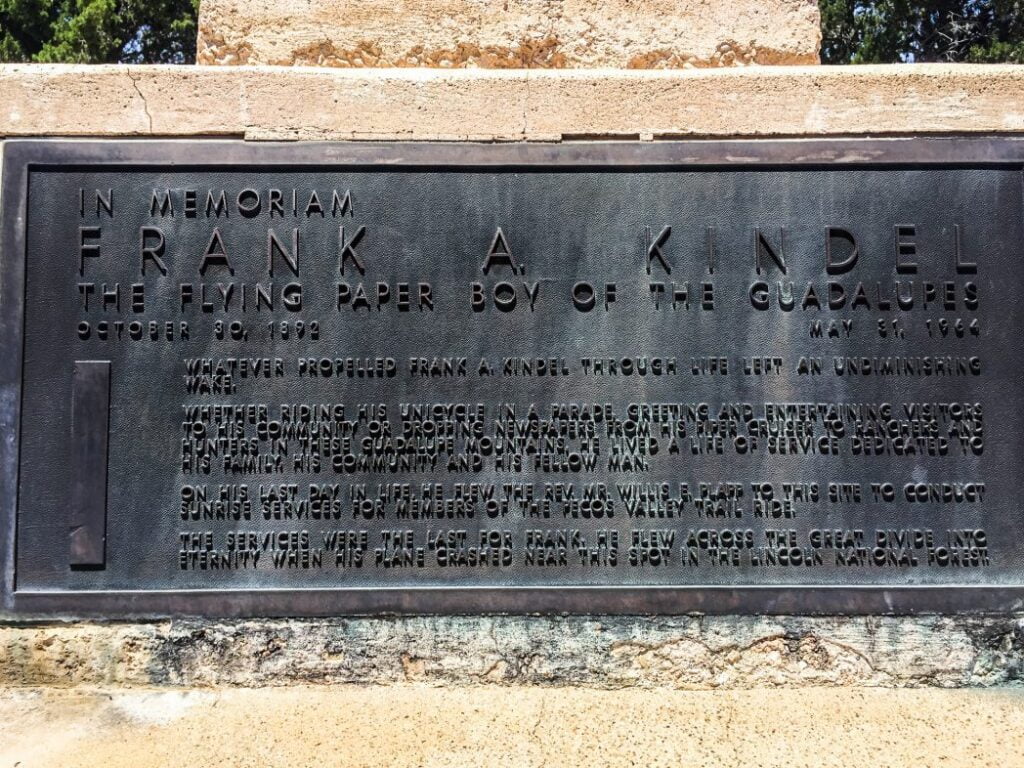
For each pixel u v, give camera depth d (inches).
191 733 153.7
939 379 177.9
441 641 170.2
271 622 170.6
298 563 172.6
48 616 169.9
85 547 171.8
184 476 174.4
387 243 180.2
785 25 199.2
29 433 174.6
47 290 177.6
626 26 199.0
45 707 162.6
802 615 170.9
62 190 179.9
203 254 179.2
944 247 181.2
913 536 173.9
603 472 175.2
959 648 170.1
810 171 182.5
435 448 175.5
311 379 177.0
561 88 184.5
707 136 183.9
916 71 185.8
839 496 174.7
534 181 181.9
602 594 170.9
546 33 198.5
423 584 172.1
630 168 181.9
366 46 197.9
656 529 173.8
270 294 178.7
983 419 177.2
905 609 170.9
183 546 172.6
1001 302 179.9
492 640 170.4
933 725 155.7
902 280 180.1
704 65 197.9
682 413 176.7
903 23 676.1
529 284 179.5
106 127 182.2
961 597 171.3
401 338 178.2
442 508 174.1
